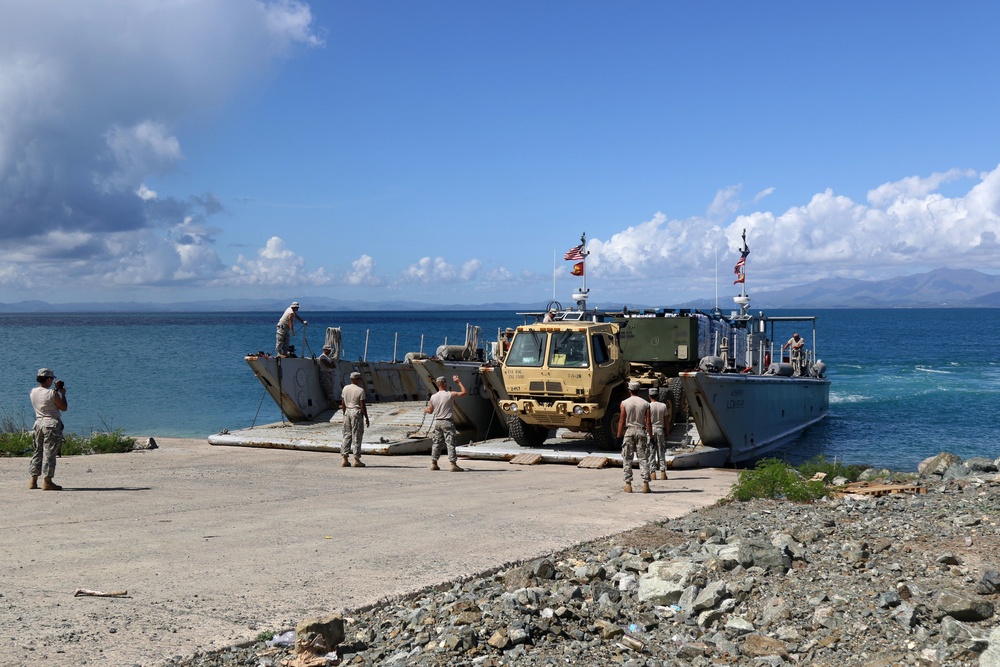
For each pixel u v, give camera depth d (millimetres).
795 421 26453
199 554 8336
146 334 113125
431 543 9008
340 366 24547
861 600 6367
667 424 20016
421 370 21344
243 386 40969
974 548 8047
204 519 10359
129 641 5680
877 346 88500
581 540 9250
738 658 5469
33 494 12227
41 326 161875
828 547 8281
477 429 22922
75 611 6309
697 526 10031
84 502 11555
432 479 14938
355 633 6066
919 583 6754
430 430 20641
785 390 25094
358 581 7375
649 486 13883
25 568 7637
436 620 6215
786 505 11562
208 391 38812
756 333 27578
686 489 13828
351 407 16828
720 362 20562
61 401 12852
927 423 29750
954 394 39188
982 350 80250
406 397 27094
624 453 13492
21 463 16391
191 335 108000
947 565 7340
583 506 11773
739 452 20859
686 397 18953
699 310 23281
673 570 7219
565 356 18312
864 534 8977
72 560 7992
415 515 10836
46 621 6043
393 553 8492
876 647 5465
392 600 6852
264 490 13094
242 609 6477
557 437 21578
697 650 5570
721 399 19625
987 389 41531
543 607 6430
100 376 45969
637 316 22609
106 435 19828
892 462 21984
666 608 6566
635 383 13523
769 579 7141
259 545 8812
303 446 19766
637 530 9719
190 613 6344
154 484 13555
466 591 7074
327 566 7895
